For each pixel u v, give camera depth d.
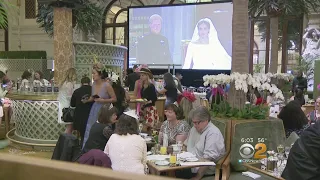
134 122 2.83
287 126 3.84
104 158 2.43
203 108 3.33
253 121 3.54
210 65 10.37
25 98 5.43
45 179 0.54
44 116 5.43
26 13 14.20
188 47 10.62
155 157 3.03
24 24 14.22
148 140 3.83
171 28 10.80
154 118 5.34
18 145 5.63
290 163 2.13
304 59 9.75
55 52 6.07
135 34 11.30
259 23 11.30
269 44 11.14
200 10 10.38
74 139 2.88
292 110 3.83
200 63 10.50
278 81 4.99
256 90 4.04
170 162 2.77
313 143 2.02
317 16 10.04
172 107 3.62
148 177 0.49
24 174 0.56
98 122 3.19
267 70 11.16
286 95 5.52
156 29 10.99
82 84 4.59
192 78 10.94
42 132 5.48
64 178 0.52
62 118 4.84
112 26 13.61
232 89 3.83
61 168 0.53
